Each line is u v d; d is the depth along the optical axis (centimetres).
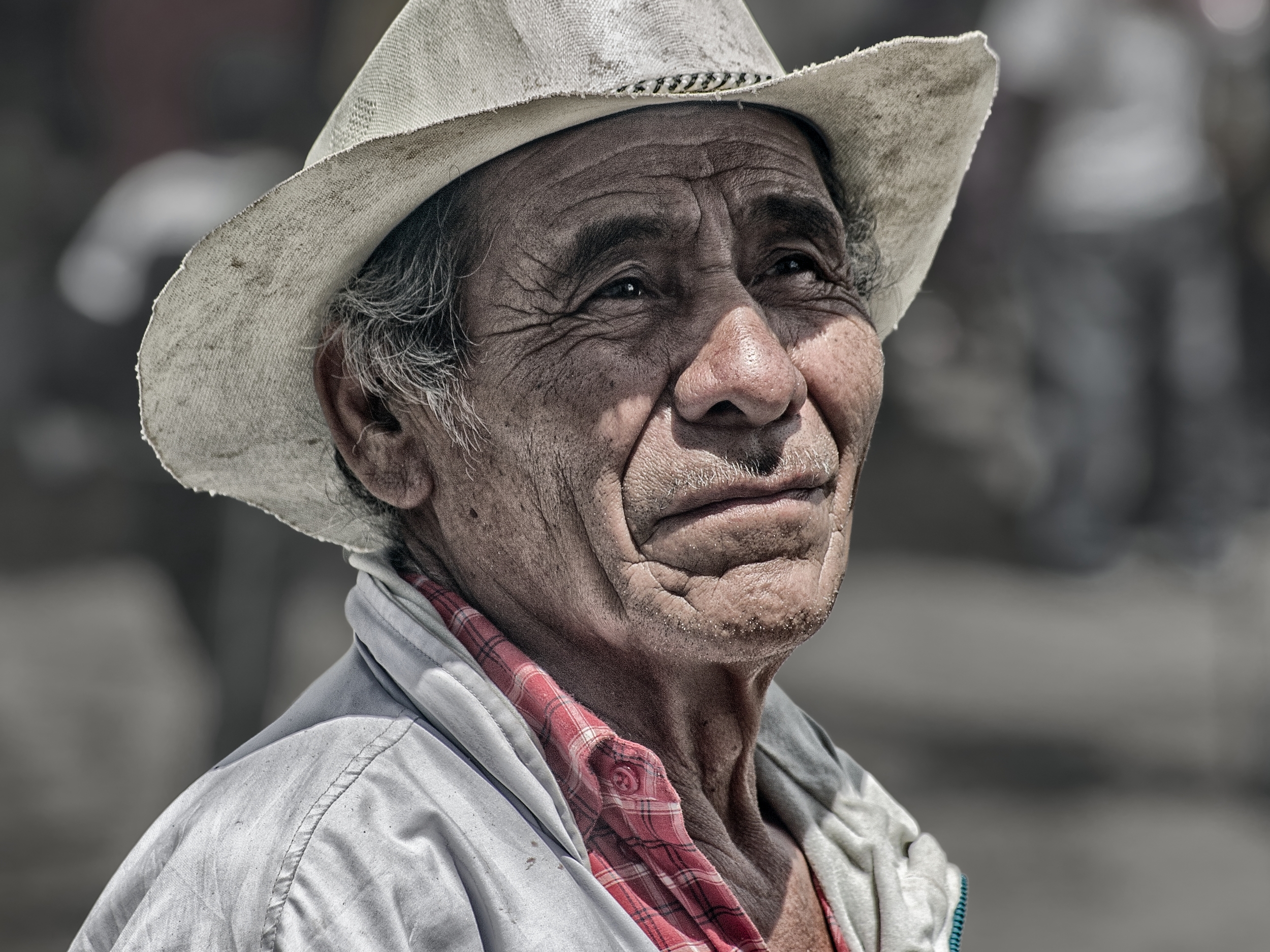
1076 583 1471
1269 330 1608
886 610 1379
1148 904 789
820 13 2512
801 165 303
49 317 932
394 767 265
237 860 255
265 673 923
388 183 281
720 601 273
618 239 282
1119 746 1016
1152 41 1416
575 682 301
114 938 266
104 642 1329
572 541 284
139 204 917
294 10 1927
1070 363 1473
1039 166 1470
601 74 283
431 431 299
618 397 278
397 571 314
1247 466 1514
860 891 318
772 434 279
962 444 2056
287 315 304
